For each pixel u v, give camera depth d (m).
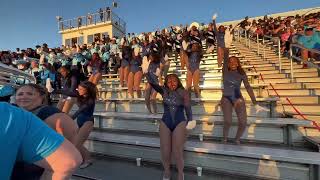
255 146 4.23
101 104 7.49
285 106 5.38
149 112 6.14
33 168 1.30
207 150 3.94
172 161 4.14
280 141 4.42
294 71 7.34
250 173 3.70
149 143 4.44
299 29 10.83
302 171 3.38
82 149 4.36
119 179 3.91
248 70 8.07
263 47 11.17
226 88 4.36
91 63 8.61
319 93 5.84
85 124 4.33
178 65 10.89
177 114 3.79
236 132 4.73
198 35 10.61
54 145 1.15
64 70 6.20
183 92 3.84
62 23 28.23
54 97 8.50
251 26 15.34
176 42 11.70
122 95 8.27
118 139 4.84
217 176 3.87
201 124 5.02
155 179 3.88
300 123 4.23
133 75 7.42
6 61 11.32
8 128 1.08
